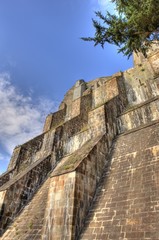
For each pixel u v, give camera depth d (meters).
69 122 19.56
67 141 17.75
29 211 11.35
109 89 19.62
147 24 9.34
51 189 8.89
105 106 14.10
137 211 6.61
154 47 21.06
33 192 13.38
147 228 5.80
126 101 18.17
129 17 9.67
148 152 9.27
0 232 10.54
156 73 18.58
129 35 9.98
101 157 10.59
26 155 18.48
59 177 8.95
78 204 7.70
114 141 12.36
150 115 12.59
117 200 7.68
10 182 13.47
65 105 29.77
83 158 9.25
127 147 10.88
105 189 8.76
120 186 8.34
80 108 22.78
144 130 11.41
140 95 18.12
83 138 16.03
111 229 6.54
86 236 6.88
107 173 9.81
